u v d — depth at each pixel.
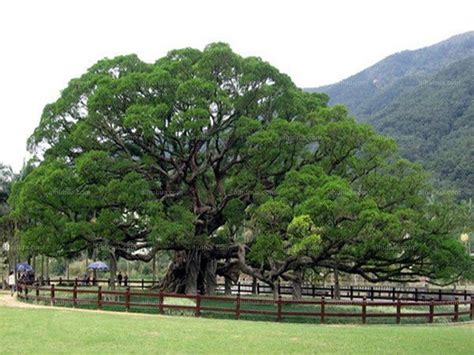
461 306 39.22
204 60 36.19
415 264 37.53
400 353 18.09
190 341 19.55
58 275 82.62
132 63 39.81
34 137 38.81
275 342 19.86
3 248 62.31
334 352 17.98
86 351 16.89
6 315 26.45
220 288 58.62
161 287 42.50
